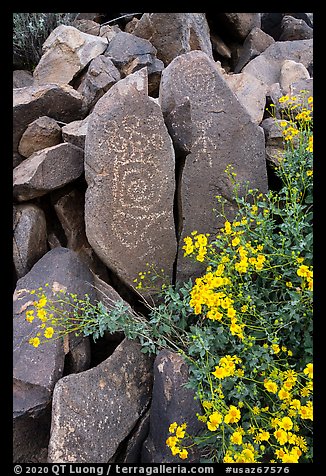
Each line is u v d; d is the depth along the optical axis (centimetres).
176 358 229
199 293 219
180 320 250
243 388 208
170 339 250
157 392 227
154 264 268
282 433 189
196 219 276
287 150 292
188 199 274
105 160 252
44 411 221
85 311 243
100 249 262
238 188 281
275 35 514
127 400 231
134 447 229
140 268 266
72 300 248
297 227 236
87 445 213
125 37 366
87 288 259
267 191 290
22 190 279
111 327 235
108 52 363
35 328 238
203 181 276
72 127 308
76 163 290
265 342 237
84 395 221
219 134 279
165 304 267
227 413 199
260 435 196
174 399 220
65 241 300
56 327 238
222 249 255
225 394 219
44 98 311
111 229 257
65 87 319
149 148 258
